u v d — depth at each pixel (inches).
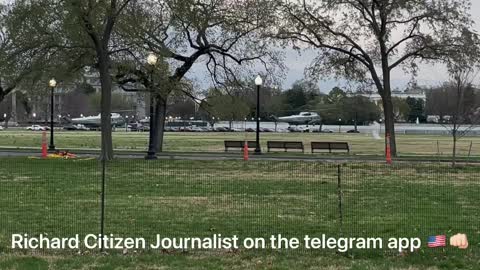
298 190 685.3
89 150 1509.6
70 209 535.5
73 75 1310.3
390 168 980.6
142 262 333.4
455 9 1412.4
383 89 1455.5
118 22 1198.3
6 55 1201.4
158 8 1285.7
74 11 1048.8
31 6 1116.5
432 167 1003.9
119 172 893.2
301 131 5162.4
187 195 635.5
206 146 2028.8
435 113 4766.2
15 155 1293.1
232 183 747.4
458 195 657.6
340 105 5408.5
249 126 5831.7
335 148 1572.3
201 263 331.0
